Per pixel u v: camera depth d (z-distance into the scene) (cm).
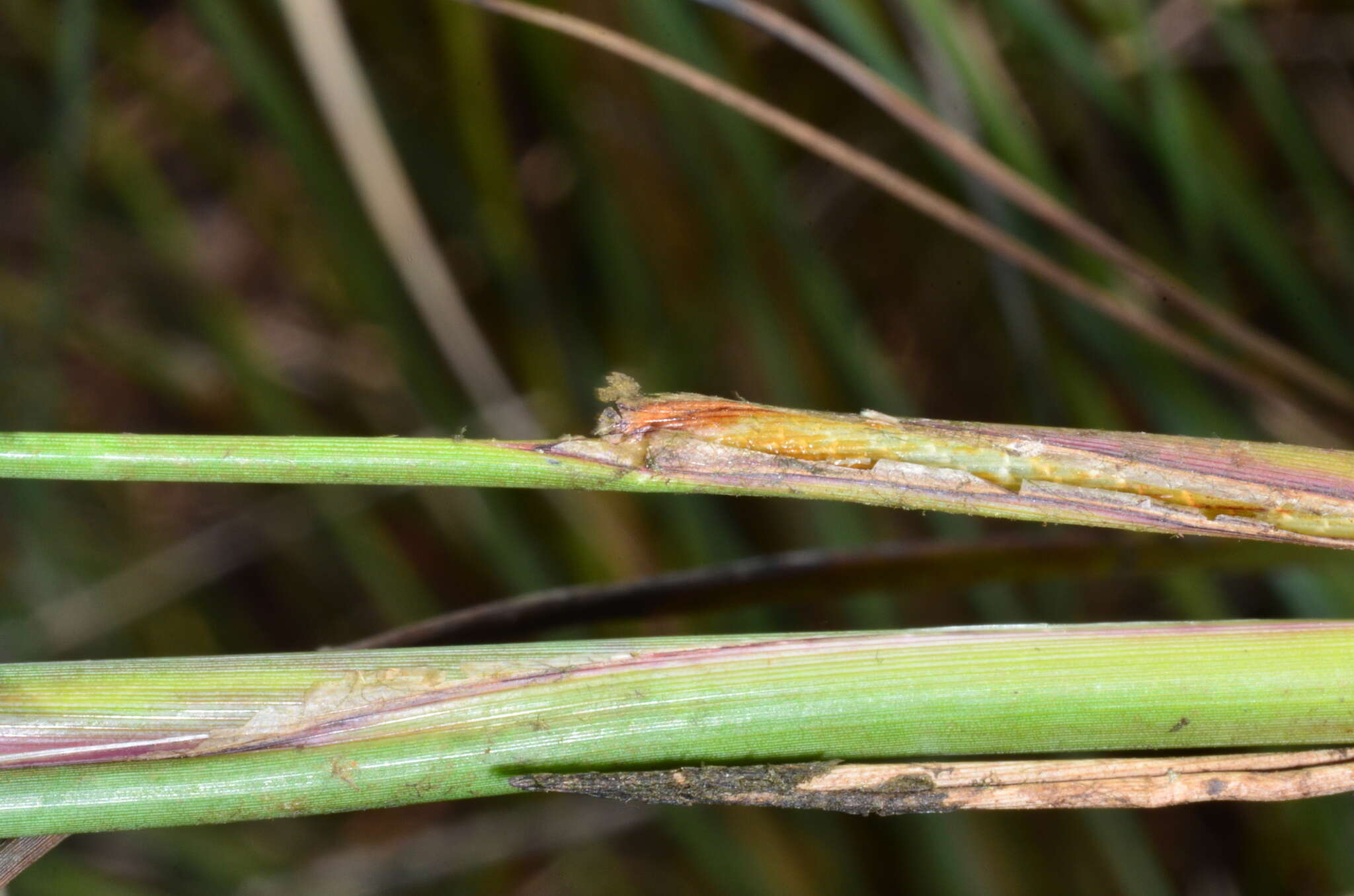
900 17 37
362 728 23
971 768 23
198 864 45
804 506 41
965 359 47
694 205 39
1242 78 42
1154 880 38
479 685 23
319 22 33
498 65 42
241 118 50
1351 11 41
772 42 44
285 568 52
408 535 51
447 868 47
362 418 52
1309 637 23
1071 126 42
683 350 40
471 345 38
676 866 48
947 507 23
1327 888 40
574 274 44
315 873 46
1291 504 23
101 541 50
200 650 50
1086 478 23
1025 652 23
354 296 43
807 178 46
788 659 23
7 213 51
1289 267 38
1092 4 36
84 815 23
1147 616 41
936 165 41
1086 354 38
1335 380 33
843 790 23
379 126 35
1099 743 23
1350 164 43
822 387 39
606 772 23
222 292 46
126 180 44
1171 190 40
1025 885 39
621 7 36
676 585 26
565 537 41
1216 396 38
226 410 50
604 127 38
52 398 47
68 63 38
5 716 23
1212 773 23
